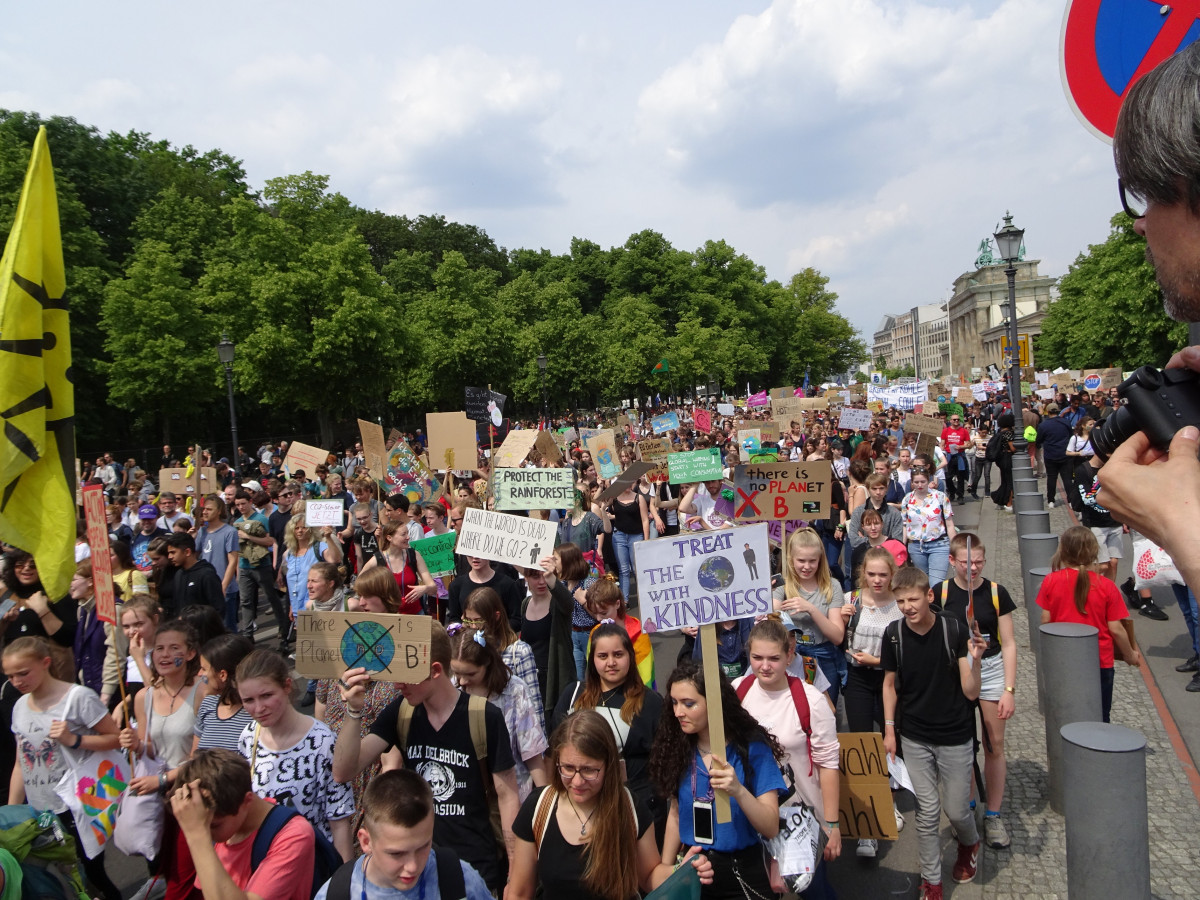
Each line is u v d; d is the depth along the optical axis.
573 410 69.88
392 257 76.75
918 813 5.11
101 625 7.51
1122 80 2.56
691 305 87.88
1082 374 43.62
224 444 50.19
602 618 6.35
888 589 6.00
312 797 4.35
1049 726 5.91
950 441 21.52
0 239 37.84
